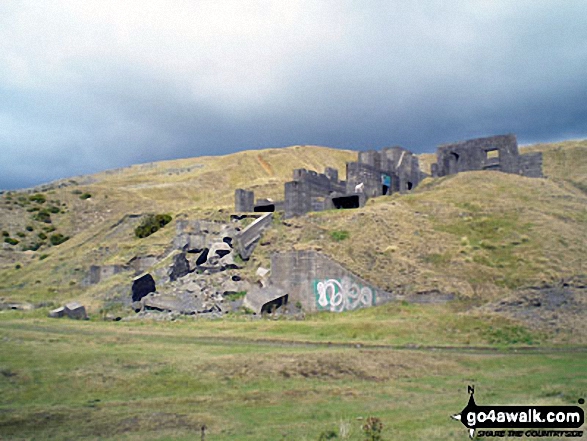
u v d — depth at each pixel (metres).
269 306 43.34
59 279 65.12
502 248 46.03
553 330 33.00
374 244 48.34
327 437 14.84
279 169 157.62
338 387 21.95
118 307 46.97
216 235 58.72
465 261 44.75
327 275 44.12
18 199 114.06
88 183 158.75
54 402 19.84
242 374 23.14
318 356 25.53
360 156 67.25
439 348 29.94
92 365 23.73
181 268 52.62
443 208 55.00
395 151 72.06
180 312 43.22
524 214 51.50
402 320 35.78
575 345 30.73
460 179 64.88
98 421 17.27
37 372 22.70
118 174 171.88
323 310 43.47
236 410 18.53
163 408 18.84
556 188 61.12
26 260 82.81
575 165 85.25
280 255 46.41
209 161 174.50
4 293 58.22
